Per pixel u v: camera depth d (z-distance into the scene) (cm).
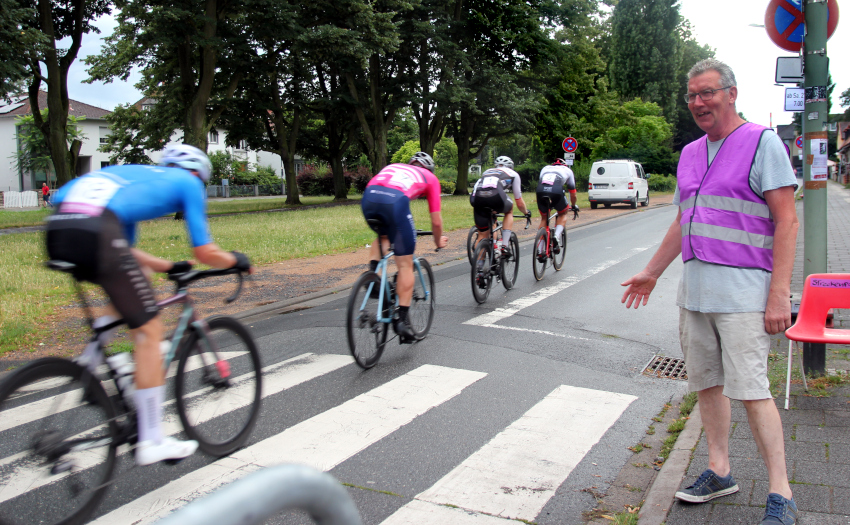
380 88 3431
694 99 299
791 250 281
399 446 394
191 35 2302
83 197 299
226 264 354
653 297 848
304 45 2508
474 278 794
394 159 7456
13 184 5725
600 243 1457
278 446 394
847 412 411
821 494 307
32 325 714
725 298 292
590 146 4406
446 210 2459
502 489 339
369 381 518
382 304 563
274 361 578
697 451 365
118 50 2798
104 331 313
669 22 6181
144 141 3378
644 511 307
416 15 3216
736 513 298
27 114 5278
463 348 615
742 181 291
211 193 5969
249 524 79
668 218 2147
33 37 1911
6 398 274
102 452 312
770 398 290
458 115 3966
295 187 3697
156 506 320
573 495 333
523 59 3641
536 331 676
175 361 355
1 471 276
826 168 517
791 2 507
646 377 531
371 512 315
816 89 509
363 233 1652
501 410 455
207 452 371
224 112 3334
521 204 909
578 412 451
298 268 1126
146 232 1780
